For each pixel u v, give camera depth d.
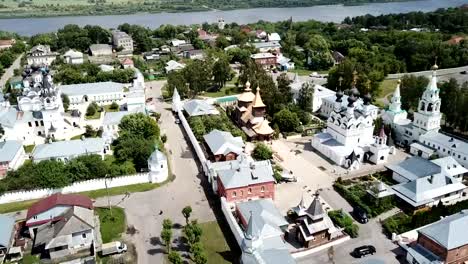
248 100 168.00
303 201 104.12
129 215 107.19
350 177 127.56
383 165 136.00
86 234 94.19
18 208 110.81
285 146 151.25
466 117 158.62
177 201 113.69
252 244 83.00
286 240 98.12
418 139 148.12
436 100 142.25
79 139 148.00
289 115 162.00
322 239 96.94
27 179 114.81
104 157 137.25
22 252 94.00
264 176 111.81
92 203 108.62
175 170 130.75
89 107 182.88
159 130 151.88
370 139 143.38
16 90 195.00
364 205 109.50
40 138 154.38
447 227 88.94
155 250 94.19
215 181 115.88
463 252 88.12
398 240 97.19
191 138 149.25
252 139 155.75
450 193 114.12
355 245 96.25
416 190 111.00
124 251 93.50
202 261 84.50
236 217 104.12
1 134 148.88
